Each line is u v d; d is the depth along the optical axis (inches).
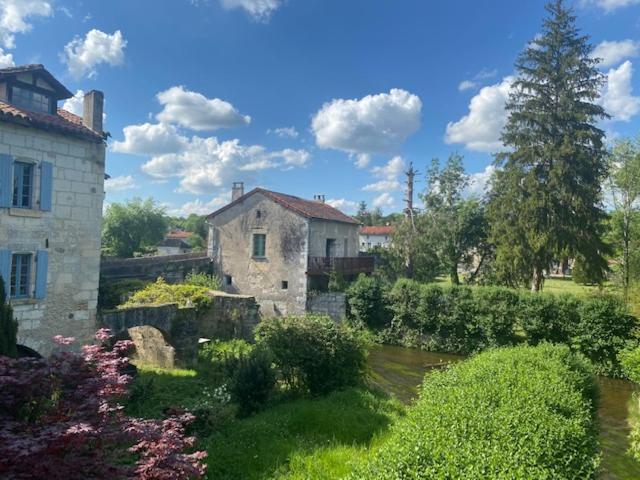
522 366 307.3
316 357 425.1
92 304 449.7
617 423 468.1
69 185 429.4
